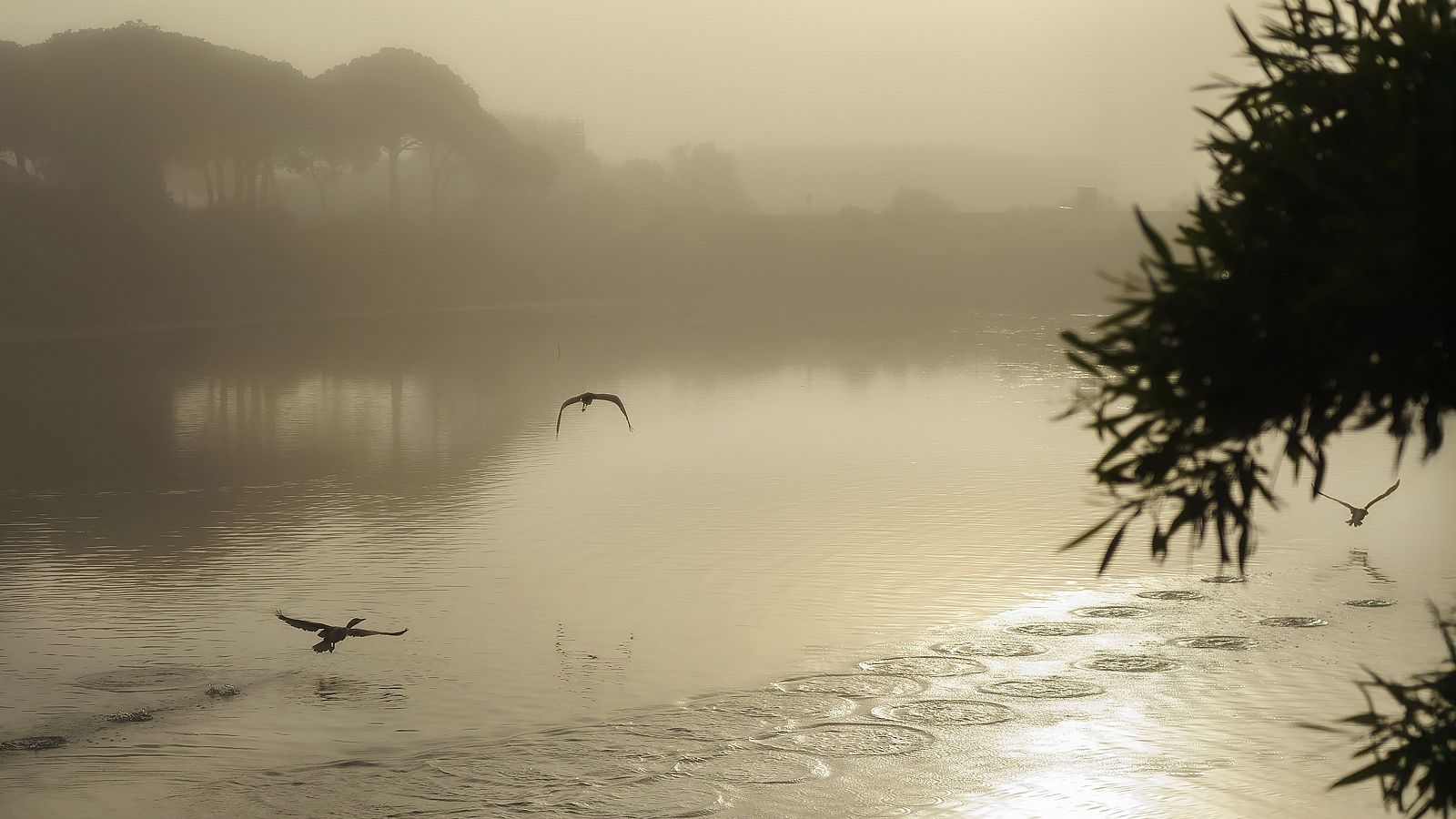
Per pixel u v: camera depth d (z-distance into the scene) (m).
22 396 69.31
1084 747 18.56
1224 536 4.01
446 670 22.64
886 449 50.38
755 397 69.38
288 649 23.95
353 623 16.08
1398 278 3.44
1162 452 3.95
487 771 18.12
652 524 36.00
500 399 70.00
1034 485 41.28
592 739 19.20
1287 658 22.19
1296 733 18.78
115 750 18.92
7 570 30.92
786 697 20.95
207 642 24.56
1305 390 3.77
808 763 18.25
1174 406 3.86
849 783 17.59
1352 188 3.72
